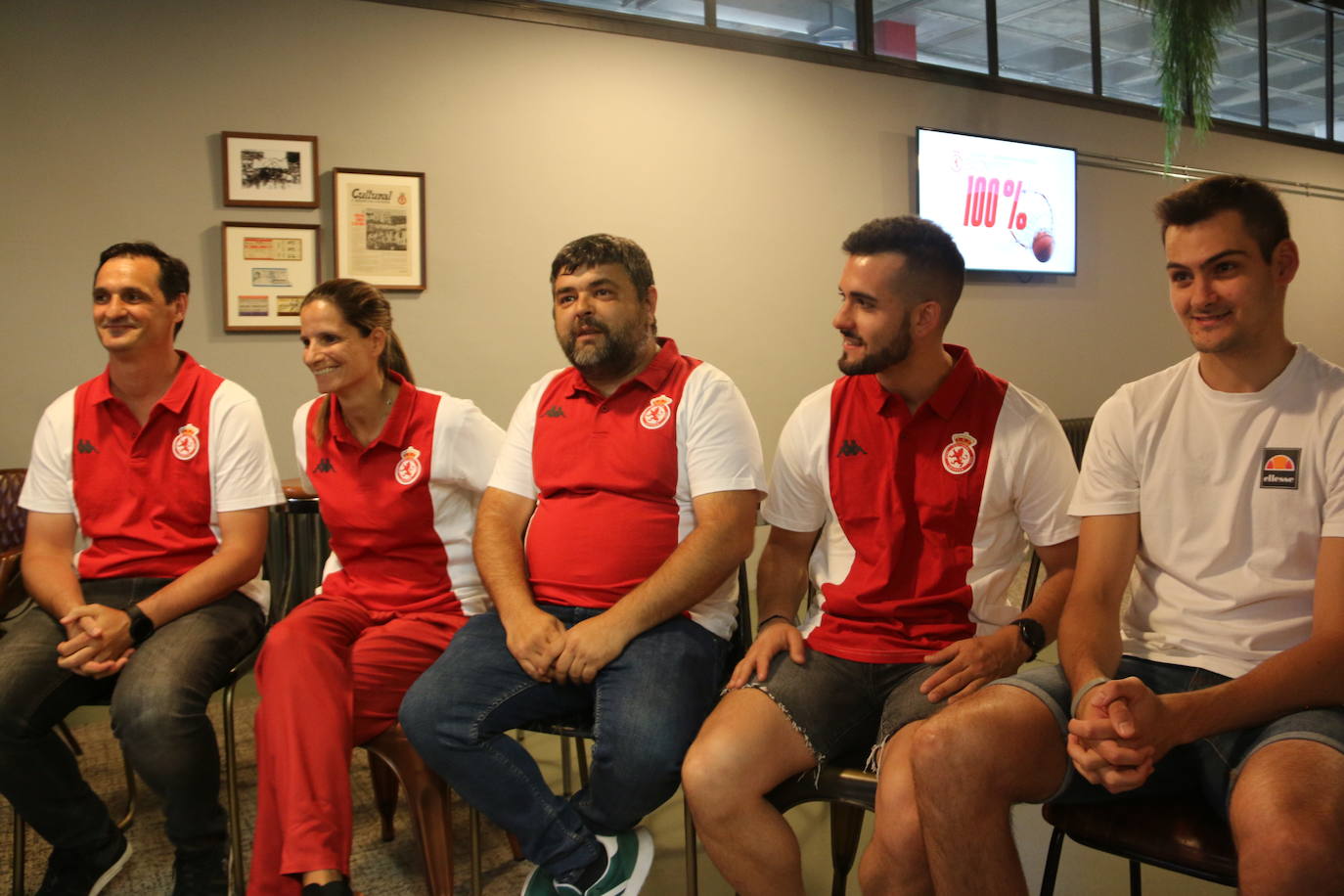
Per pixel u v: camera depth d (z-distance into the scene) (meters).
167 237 3.59
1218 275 1.38
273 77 3.73
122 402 1.98
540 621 1.65
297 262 3.80
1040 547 1.67
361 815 2.31
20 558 2.06
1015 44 5.66
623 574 1.74
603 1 4.40
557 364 4.33
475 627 1.76
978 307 5.53
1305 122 7.02
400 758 1.76
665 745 1.54
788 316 4.92
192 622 1.83
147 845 2.14
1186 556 1.45
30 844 2.17
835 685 1.58
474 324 4.14
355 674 1.75
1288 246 1.38
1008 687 1.35
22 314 3.39
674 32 4.53
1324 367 1.39
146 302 1.91
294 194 3.77
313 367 1.85
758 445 1.80
